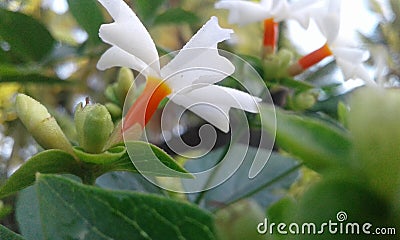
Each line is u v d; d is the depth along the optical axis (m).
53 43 0.11
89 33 0.11
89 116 0.07
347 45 0.11
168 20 0.12
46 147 0.07
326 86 0.12
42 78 0.10
